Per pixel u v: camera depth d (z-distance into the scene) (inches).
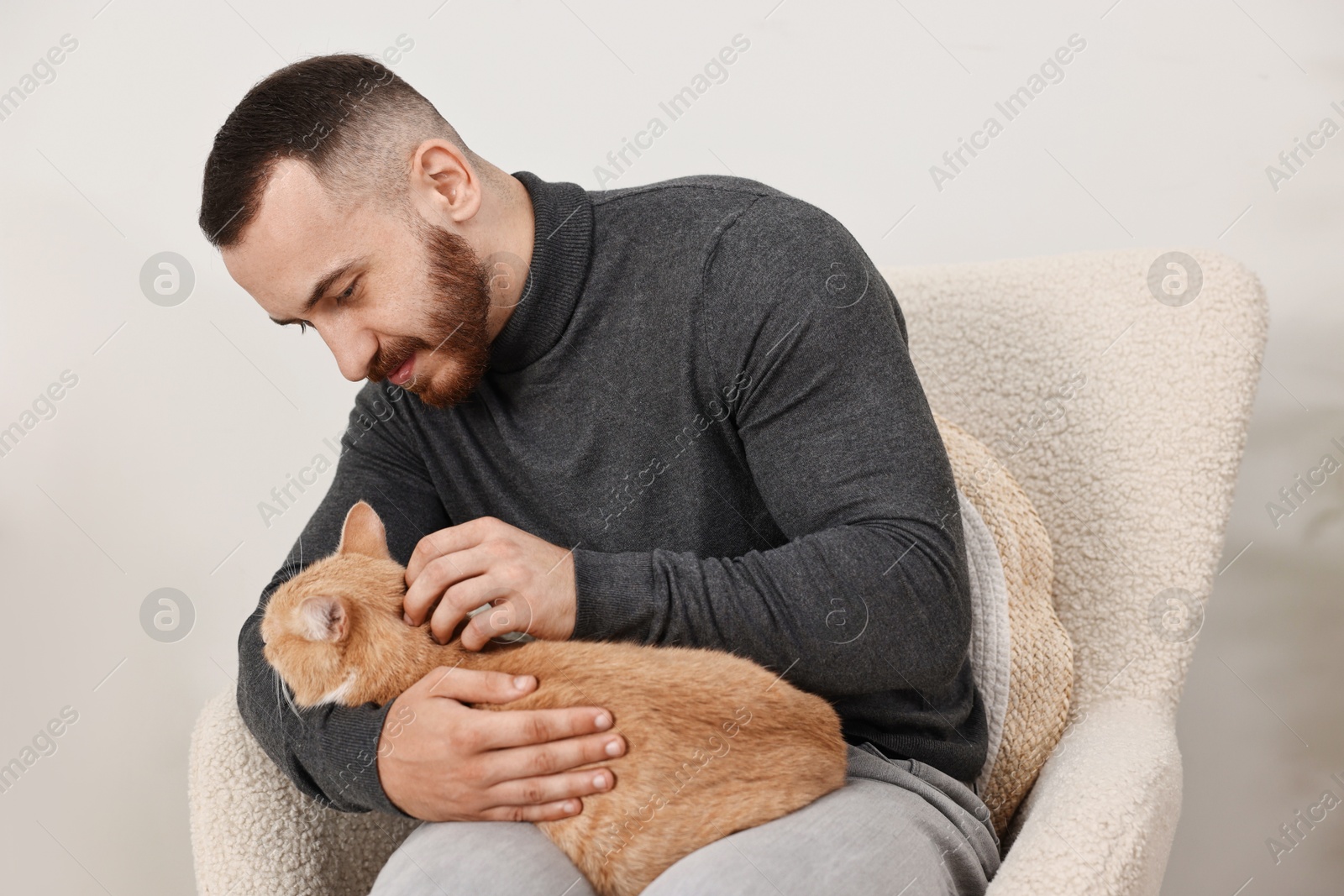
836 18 58.7
